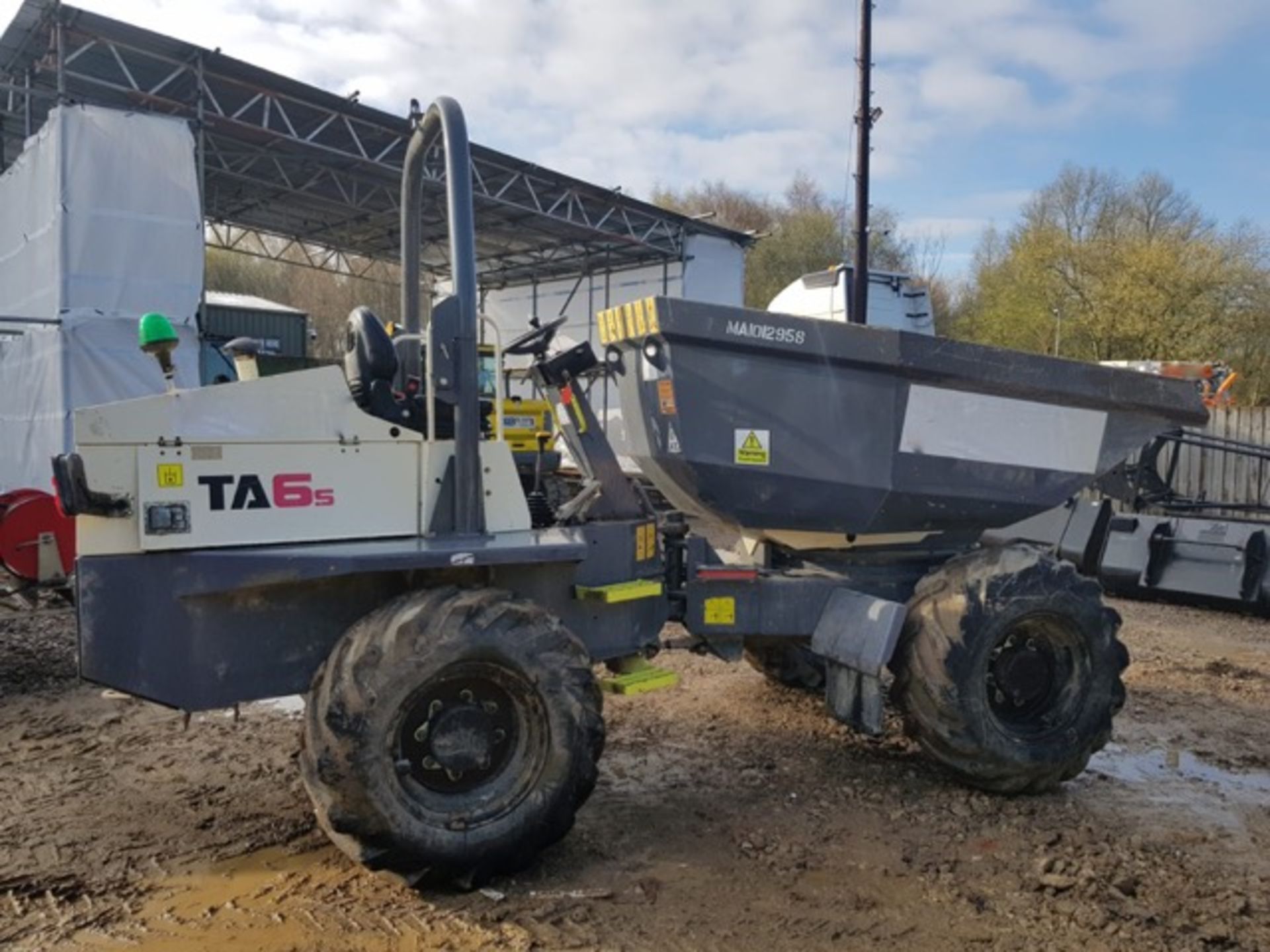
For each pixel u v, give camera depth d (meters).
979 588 4.17
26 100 12.70
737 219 46.25
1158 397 4.68
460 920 3.10
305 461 3.36
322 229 20.59
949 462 4.35
